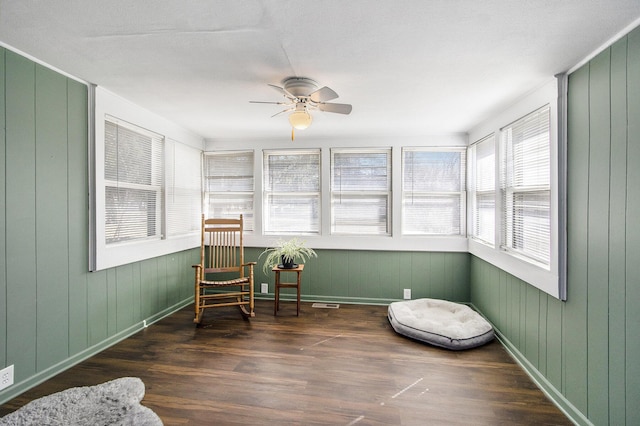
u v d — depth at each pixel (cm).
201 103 283
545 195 224
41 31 165
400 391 210
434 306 356
